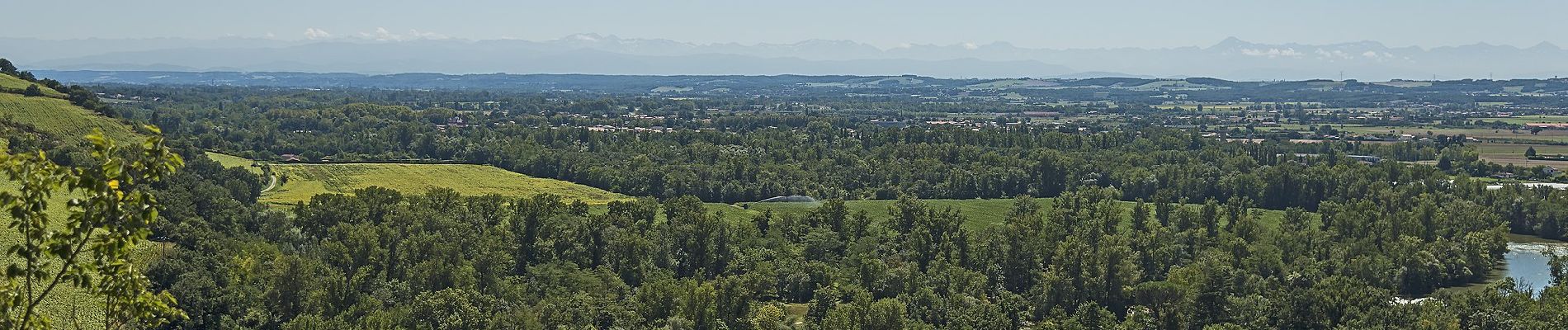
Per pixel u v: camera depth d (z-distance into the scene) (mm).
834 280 163625
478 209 195000
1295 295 145375
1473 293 148750
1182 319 148000
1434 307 141875
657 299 144125
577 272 160875
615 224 187000
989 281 172125
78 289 123312
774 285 163250
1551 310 136750
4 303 37219
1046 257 172500
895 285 161750
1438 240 190375
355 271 153750
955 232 189750
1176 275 157125
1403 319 138375
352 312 136250
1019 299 158000
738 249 183250
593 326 138125
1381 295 147875
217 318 134250
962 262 179500
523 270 170000
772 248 186000
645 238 177875
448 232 171625
